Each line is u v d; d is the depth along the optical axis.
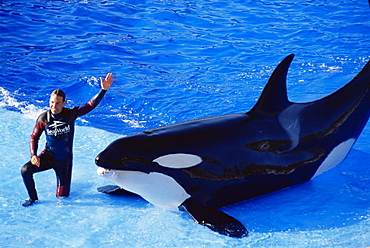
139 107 24.23
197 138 15.37
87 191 16.83
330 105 17.44
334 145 17.53
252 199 16.50
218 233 14.41
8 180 17.19
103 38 32.91
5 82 26.19
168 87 26.31
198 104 24.42
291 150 16.58
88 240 14.06
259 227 14.86
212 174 15.34
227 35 33.97
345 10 38.66
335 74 27.70
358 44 32.25
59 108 15.48
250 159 15.85
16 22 34.94
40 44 31.55
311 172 17.31
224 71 28.48
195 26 35.59
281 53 30.95
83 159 18.91
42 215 15.23
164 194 15.15
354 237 14.22
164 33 34.16
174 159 14.87
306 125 16.88
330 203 16.14
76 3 39.47
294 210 15.77
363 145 20.23
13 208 15.56
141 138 15.05
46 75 27.28
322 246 13.80
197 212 14.92
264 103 16.48
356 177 17.72
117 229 14.65
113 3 39.78
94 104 15.92
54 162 15.91
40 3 39.28
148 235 14.38
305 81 26.80
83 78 26.72
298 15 37.81
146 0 40.81
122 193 16.66
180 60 30.00
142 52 31.02
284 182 16.80
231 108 23.92
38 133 15.70
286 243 13.98
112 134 21.25
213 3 40.53
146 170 14.62
